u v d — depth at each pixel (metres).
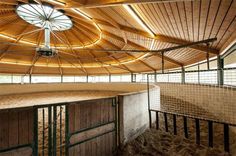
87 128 3.17
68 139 2.89
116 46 10.34
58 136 3.30
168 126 4.73
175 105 6.04
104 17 5.44
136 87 10.82
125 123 3.76
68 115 2.89
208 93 5.17
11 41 10.15
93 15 6.12
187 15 4.00
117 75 17.03
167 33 5.79
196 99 5.73
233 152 3.19
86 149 3.16
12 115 2.37
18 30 9.12
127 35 7.53
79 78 17.78
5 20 7.86
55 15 7.71
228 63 5.44
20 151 2.43
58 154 2.83
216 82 5.75
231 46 4.79
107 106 3.54
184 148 3.53
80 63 15.21
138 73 15.43
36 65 14.21
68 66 15.62
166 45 7.30
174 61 10.21
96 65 15.69
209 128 3.60
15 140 2.39
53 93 11.23
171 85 7.88
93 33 9.42
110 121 3.59
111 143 3.61
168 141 3.88
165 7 3.88
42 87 11.84
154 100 5.54
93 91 12.59
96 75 17.53
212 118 4.64
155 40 6.88
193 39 5.73
